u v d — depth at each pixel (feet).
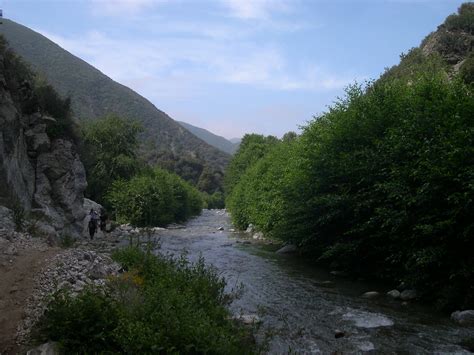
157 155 460.55
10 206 61.21
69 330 22.38
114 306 24.66
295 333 32.76
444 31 181.37
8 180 64.75
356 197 55.67
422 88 53.83
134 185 152.66
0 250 37.19
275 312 38.75
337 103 72.38
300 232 67.05
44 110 91.04
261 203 105.09
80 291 27.86
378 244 53.93
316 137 73.31
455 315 36.35
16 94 79.92
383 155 51.70
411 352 28.94
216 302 33.99
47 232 60.18
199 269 40.11
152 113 644.69
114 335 22.35
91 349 21.98
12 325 24.50
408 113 52.70
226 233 125.08
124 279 33.60
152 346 21.16
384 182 49.14
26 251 38.96
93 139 161.07
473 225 37.88
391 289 48.44
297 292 46.83
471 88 48.91
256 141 261.44
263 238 102.83
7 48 83.35
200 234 120.67
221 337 23.95
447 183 41.16
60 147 87.51
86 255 41.65
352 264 57.47
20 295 28.19
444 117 44.75
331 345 30.25
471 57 99.14
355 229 53.21
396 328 34.24
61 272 33.58
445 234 41.45
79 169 97.55
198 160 479.00
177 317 24.07
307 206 63.62
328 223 61.98
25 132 81.61
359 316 37.63
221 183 453.99
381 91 63.67
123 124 171.83
